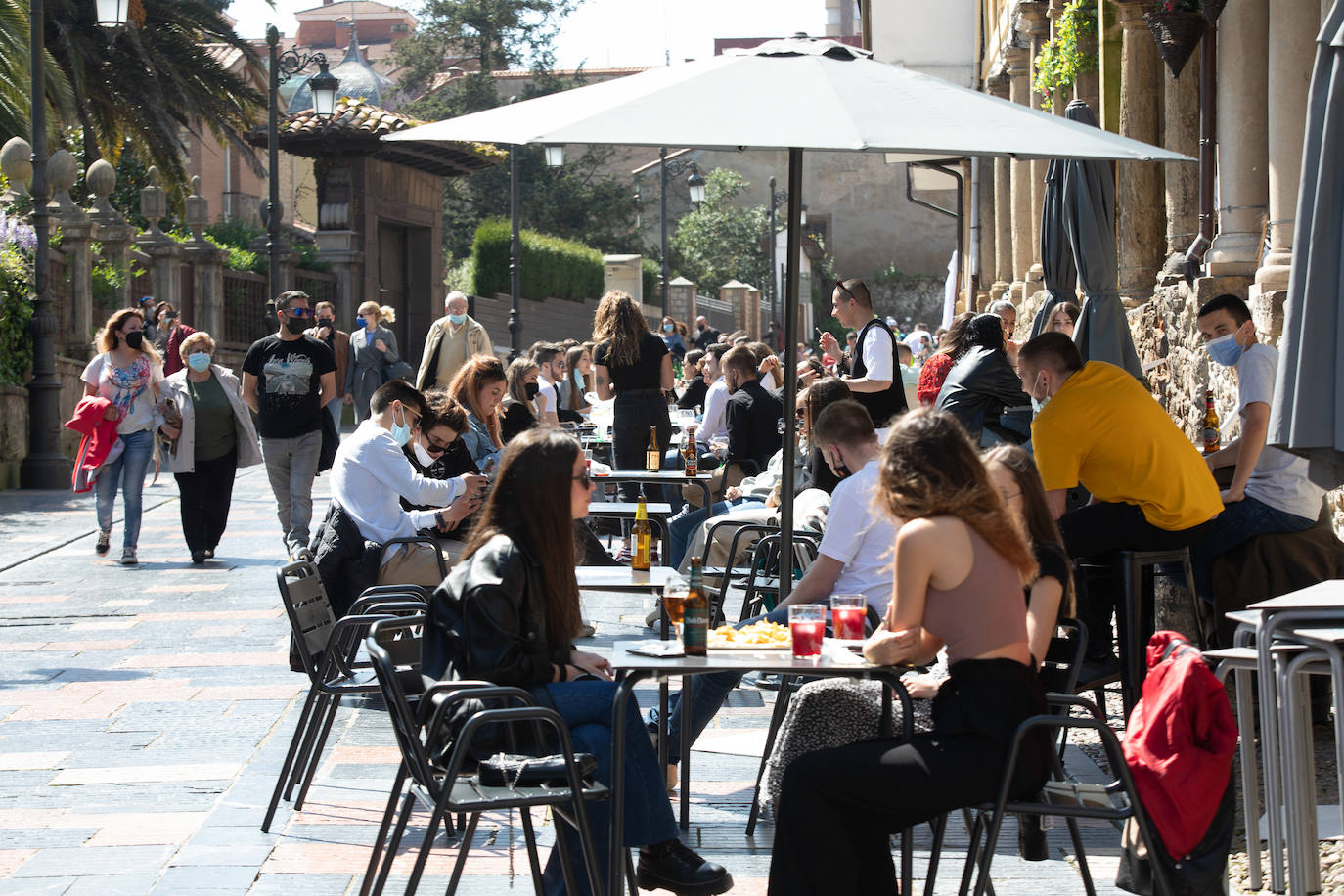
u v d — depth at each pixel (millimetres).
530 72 65000
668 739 6152
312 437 12648
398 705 4262
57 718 7512
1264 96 10211
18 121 25828
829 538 6020
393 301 35594
